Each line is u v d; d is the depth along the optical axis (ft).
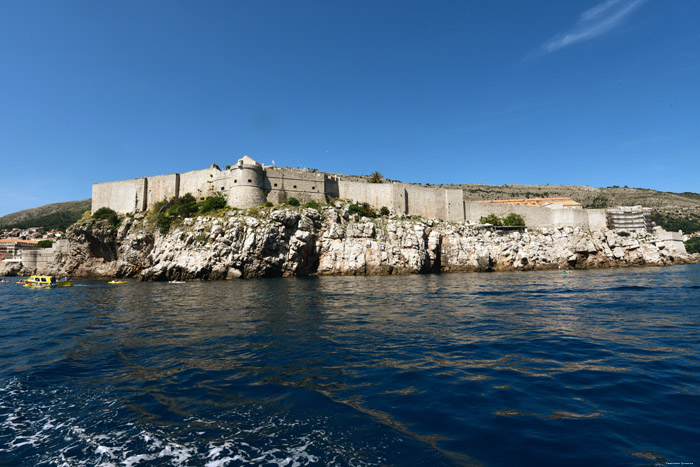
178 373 38.01
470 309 80.64
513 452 22.57
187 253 199.62
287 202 253.24
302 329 59.82
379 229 244.01
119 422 27.20
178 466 21.50
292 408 28.99
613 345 48.67
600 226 307.99
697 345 48.37
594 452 22.41
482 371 38.17
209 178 254.47
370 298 102.22
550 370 38.45
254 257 204.13
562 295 105.50
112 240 241.96
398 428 25.68
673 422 26.30
